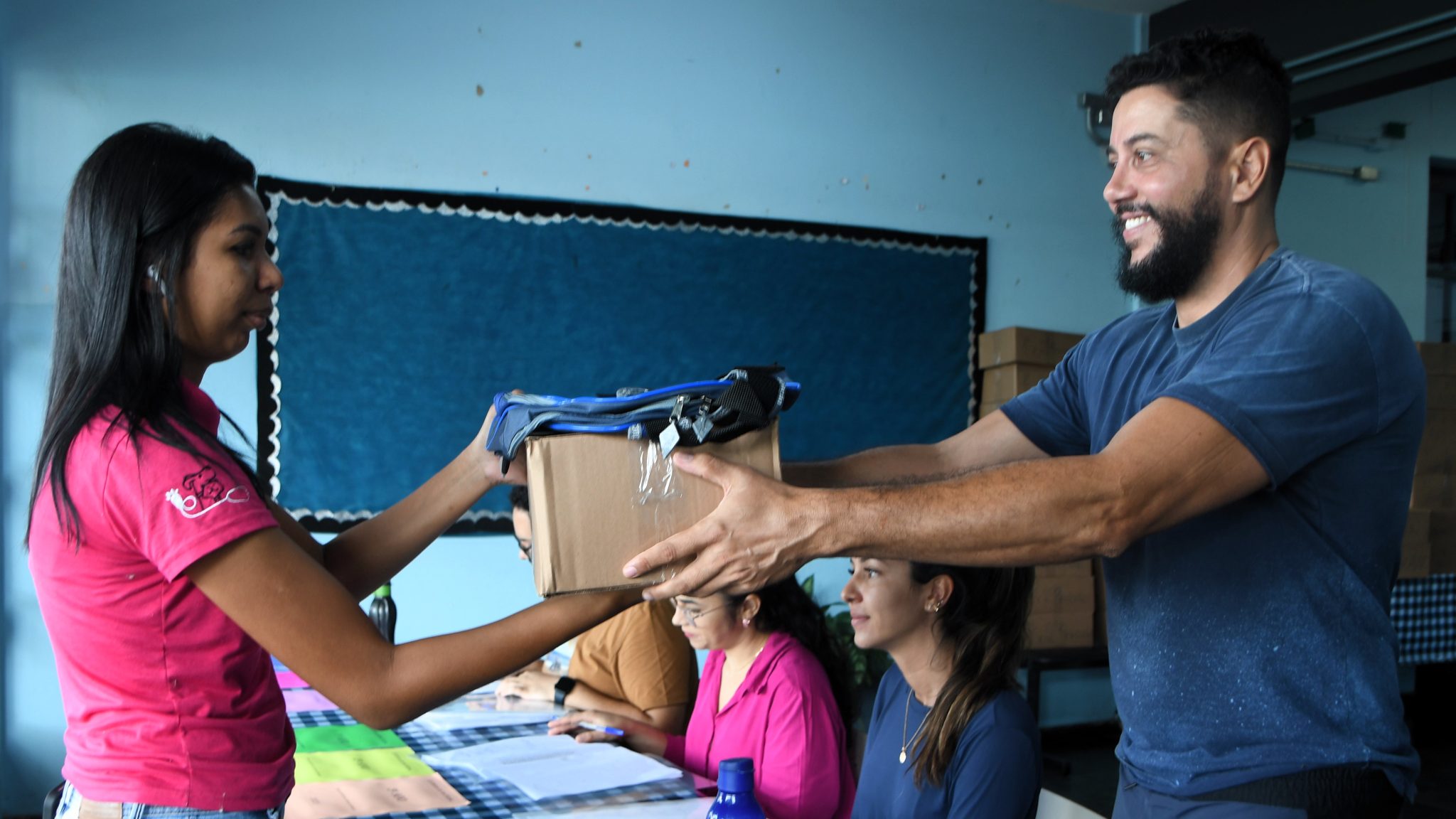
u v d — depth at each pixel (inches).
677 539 38.1
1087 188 181.3
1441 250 206.7
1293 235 192.5
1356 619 44.8
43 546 37.7
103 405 36.4
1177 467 40.0
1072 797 146.6
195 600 37.4
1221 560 45.7
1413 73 137.4
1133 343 53.3
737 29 159.3
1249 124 46.1
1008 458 59.7
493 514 146.6
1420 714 194.5
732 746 72.9
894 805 61.8
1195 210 46.8
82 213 37.0
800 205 162.4
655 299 153.4
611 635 99.3
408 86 143.2
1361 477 44.0
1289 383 41.3
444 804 63.1
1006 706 58.4
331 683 36.5
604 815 61.4
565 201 149.7
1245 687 45.1
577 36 150.9
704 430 38.5
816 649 78.5
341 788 66.0
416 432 142.2
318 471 138.3
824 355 162.1
